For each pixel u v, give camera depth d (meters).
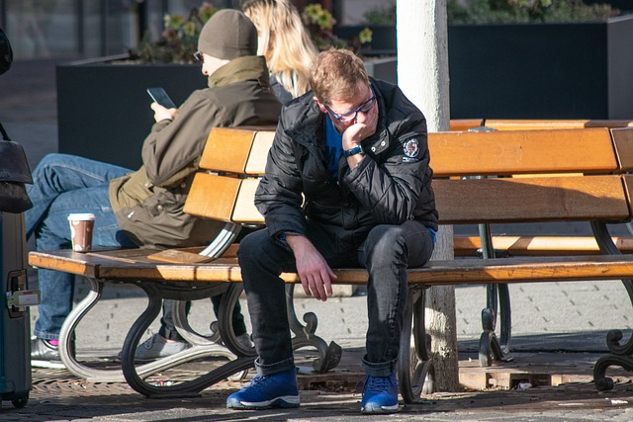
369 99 14.83
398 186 14.91
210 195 18.41
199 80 38.81
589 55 52.31
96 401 16.92
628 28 56.41
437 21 17.91
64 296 20.83
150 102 39.00
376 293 14.77
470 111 54.03
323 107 15.02
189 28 43.12
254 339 15.76
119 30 88.94
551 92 52.97
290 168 15.50
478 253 21.67
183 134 19.38
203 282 17.89
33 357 20.89
